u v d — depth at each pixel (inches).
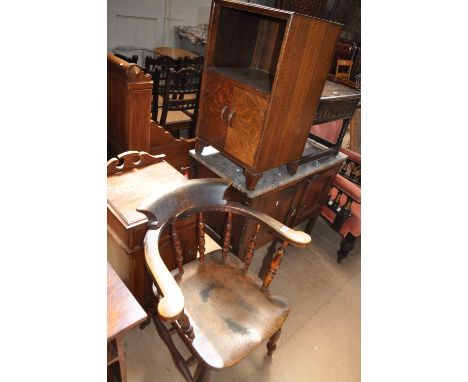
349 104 68.3
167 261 59.1
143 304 59.8
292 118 56.0
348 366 62.8
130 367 56.8
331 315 73.0
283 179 64.3
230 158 61.2
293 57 48.3
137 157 59.1
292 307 73.3
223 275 52.7
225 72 58.6
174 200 46.1
